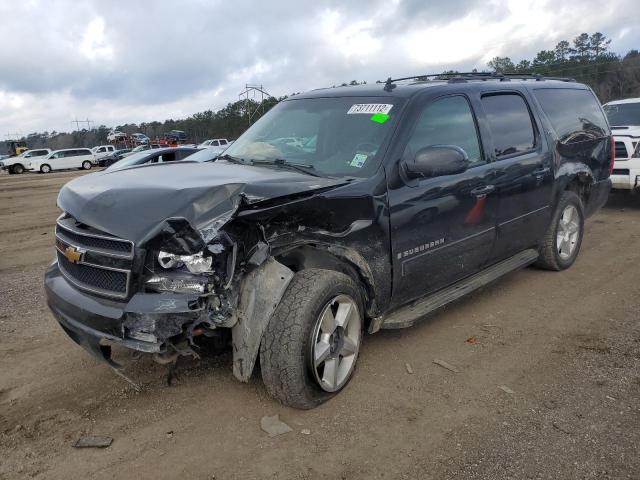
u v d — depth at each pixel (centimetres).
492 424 314
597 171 634
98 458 291
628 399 336
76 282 324
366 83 485
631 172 899
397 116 391
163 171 374
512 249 506
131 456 292
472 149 445
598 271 599
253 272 316
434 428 311
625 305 494
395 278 374
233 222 305
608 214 936
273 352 311
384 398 344
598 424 311
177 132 6619
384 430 310
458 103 443
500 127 482
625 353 398
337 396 346
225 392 354
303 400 321
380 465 280
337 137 402
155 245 291
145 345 288
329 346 332
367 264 355
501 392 349
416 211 381
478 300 518
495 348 414
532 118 531
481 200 439
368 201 351
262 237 315
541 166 523
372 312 370
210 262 293
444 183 404
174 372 380
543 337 433
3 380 379
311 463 283
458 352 408
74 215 314
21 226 1109
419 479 270
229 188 297
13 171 4147
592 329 444
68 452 297
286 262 347
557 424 312
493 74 539
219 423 320
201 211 287
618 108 1089
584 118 627
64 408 341
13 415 334
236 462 285
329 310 329
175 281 291
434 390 353
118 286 297
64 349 429
